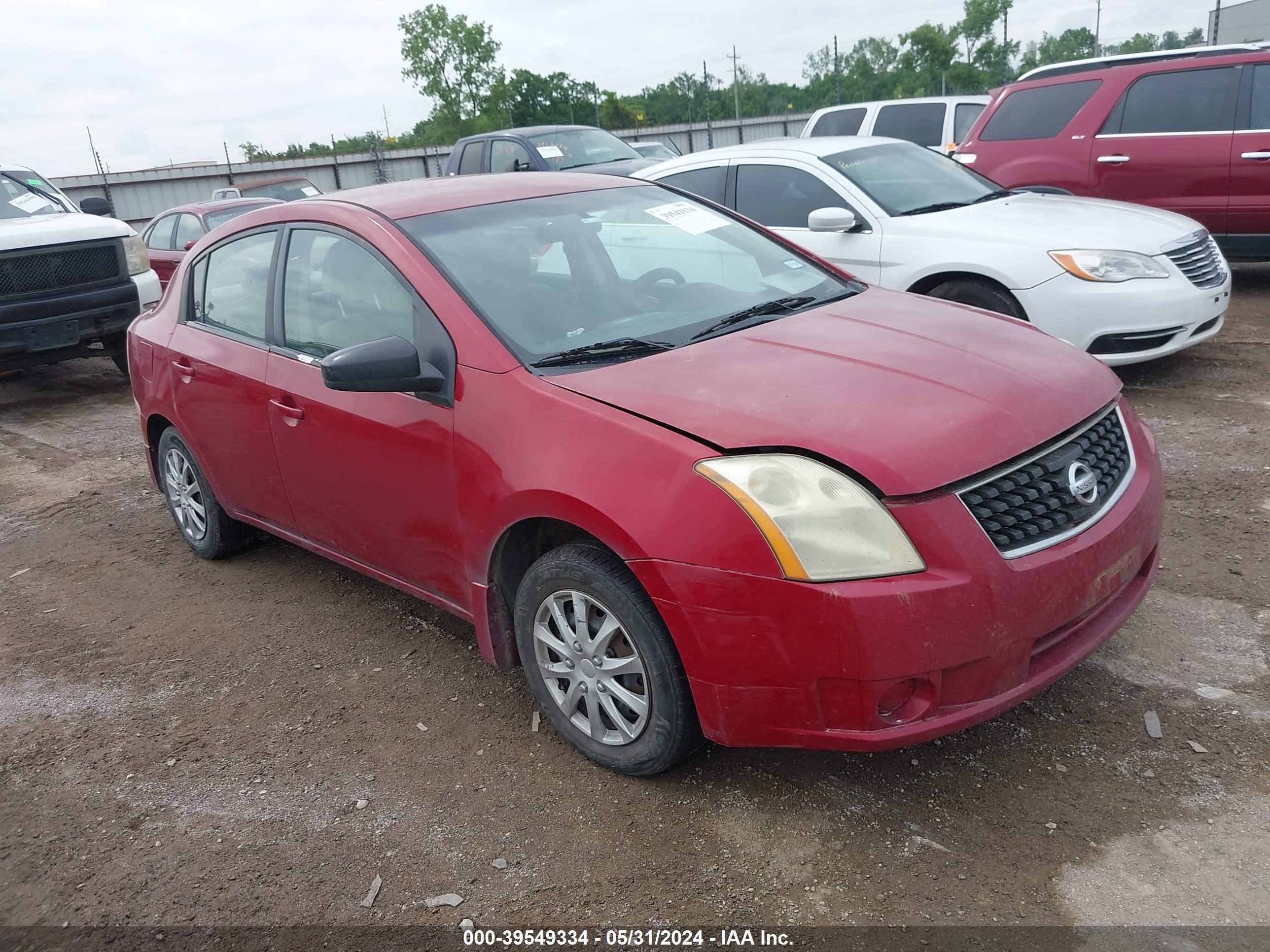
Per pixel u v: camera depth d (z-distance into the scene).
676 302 3.55
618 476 2.64
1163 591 3.71
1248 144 8.08
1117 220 6.14
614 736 2.92
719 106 94.31
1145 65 8.63
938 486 2.43
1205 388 6.11
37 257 8.47
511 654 3.27
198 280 4.53
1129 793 2.68
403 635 4.03
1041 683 2.57
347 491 3.62
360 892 2.63
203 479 4.68
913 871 2.49
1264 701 2.99
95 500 6.12
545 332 3.20
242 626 4.24
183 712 3.61
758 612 2.44
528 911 2.50
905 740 2.44
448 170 13.86
